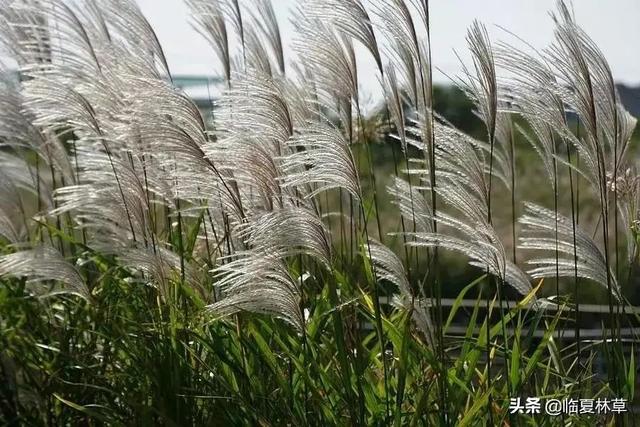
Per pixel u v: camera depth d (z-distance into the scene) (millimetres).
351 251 3746
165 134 3135
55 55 3842
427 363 3512
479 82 3238
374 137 4523
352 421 3031
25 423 3525
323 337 3367
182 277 3391
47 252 3451
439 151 3363
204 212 3705
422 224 3340
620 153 3404
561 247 3377
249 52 3941
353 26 3361
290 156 3104
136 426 3258
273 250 3051
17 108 3982
